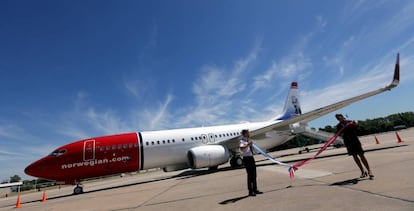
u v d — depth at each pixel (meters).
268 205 5.21
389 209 3.84
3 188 45.75
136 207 7.19
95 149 15.12
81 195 13.77
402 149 12.70
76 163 14.74
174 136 17.47
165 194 9.05
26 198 20.25
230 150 18.22
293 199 5.42
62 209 8.77
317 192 5.77
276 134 21.67
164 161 16.92
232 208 5.38
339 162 10.91
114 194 11.53
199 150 16.06
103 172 15.40
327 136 28.05
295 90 26.62
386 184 5.52
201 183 10.84
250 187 6.46
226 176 12.29
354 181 6.38
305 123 22.72
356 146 6.55
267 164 16.20
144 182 17.22
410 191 4.67
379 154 11.81
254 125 21.58
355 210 4.05
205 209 5.64
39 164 14.37
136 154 15.95
